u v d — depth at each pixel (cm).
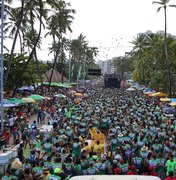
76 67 12356
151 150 1852
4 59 4712
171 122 3169
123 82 16050
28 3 4509
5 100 3359
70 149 1936
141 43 9450
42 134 2672
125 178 820
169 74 5997
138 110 4116
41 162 1582
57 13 6169
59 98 6003
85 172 1520
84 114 3516
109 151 1956
